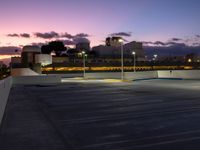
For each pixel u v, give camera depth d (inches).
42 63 2423.7
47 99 742.5
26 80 1553.9
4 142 289.7
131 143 283.4
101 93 905.5
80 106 588.4
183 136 311.1
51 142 289.7
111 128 358.6
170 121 402.0
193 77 1806.1
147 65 3410.4
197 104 596.4
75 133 331.6
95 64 3068.4
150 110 515.5
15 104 633.0
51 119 430.9
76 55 4065.0
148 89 1043.3
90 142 289.1
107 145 276.8
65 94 891.4
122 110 520.7
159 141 289.7
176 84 1331.2
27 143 285.6
